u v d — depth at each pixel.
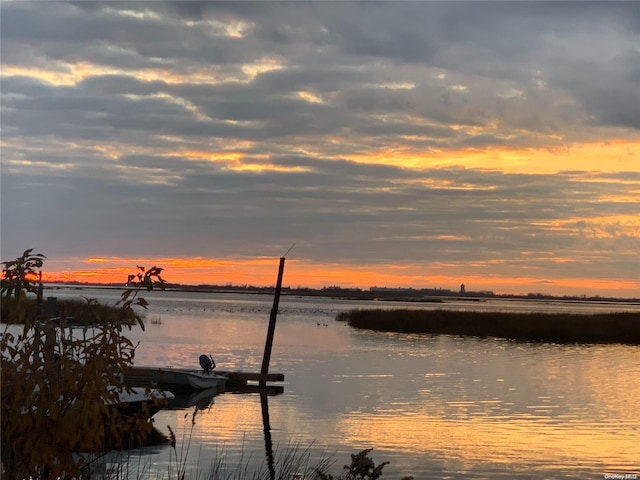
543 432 19.44
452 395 26.25
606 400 25.38
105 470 8.68
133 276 6.75
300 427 19.72
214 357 39.84
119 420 6.97
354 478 7.75
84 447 6.30
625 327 54.72
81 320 7.03
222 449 16.47
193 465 14.48
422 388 28.03
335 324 74.12
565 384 29.56
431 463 15.83
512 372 33.56
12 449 6.22
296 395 26.16
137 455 15.38
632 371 34.41
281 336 56.47
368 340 52.81
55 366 6.35
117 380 6.68
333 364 36.66
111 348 6.34
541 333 55.94
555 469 15.50
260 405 23.73
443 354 42.41
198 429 19.17
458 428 19.84
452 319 61.28
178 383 26.72
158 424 19.80
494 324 58.00
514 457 16.48
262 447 16.94
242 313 104.44
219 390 27.41
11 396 6.18
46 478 6.54
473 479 14.60
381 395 26.11
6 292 6.38
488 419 21.31
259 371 33.47
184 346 46.38
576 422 21.02
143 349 43.84
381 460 15.96
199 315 93.69
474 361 38.47
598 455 16.80
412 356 41.16
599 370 34.75
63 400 6.26
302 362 37.75
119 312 6.56
